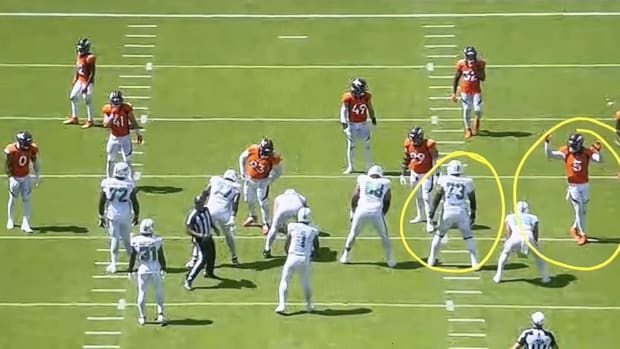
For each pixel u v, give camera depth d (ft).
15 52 411.75
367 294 319.47
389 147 371.97
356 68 404.16
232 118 384.27
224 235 327.26
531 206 350.02
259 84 398.01
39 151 370.73
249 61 407.64
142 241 305.12
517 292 320.50
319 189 356.18
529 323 311.27
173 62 406.82
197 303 316.19
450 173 322.14
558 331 309.22
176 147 372.79
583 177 332.60
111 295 319.68
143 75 401.49
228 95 393.50
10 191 339.16
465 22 423.23
